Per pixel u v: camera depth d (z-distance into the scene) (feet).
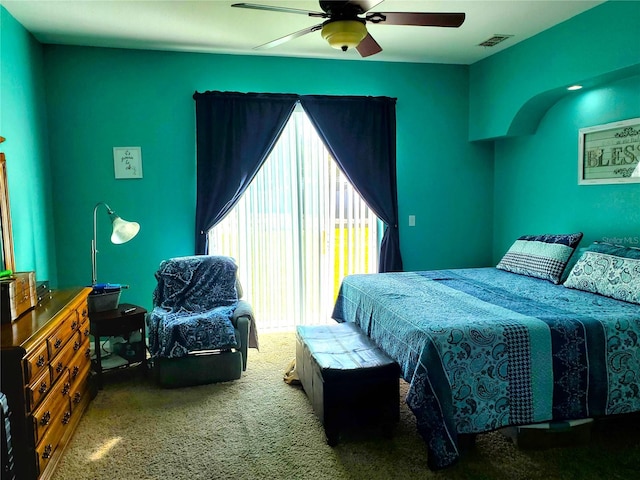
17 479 6.45
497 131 14.80
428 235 16.33
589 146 12.56
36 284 9.30
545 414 7.79
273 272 15.15
